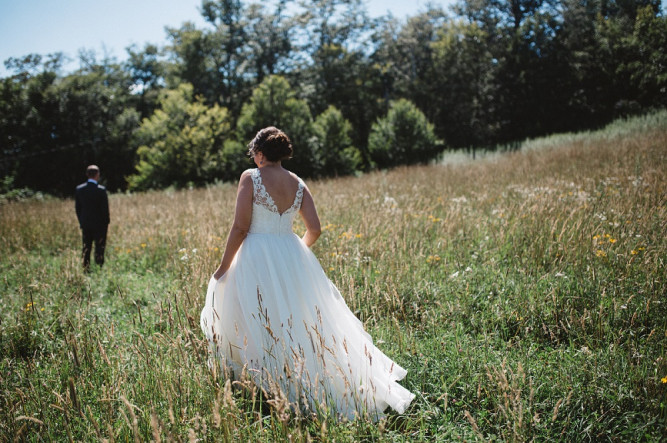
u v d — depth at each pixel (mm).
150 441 2107
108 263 6086
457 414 2557
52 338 3592
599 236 4582
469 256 4875
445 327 3529
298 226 6258
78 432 2365
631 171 8820
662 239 4406
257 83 42375
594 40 36312
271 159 2846
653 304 3314
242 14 42312
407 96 42188
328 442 2184
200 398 2500
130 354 3051
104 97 38188
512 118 36656
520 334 3371
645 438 2250
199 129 27562
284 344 2508
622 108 32875
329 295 2938
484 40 38750
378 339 3332
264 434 2334
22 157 33938
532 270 4305
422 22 43781
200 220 7418
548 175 10297
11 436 2252
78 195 5945
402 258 4660
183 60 41312
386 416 2543
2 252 6883
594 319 3266
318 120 27109
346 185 12781
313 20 41625
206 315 3055
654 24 32594
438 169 16062
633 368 2633
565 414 2434
